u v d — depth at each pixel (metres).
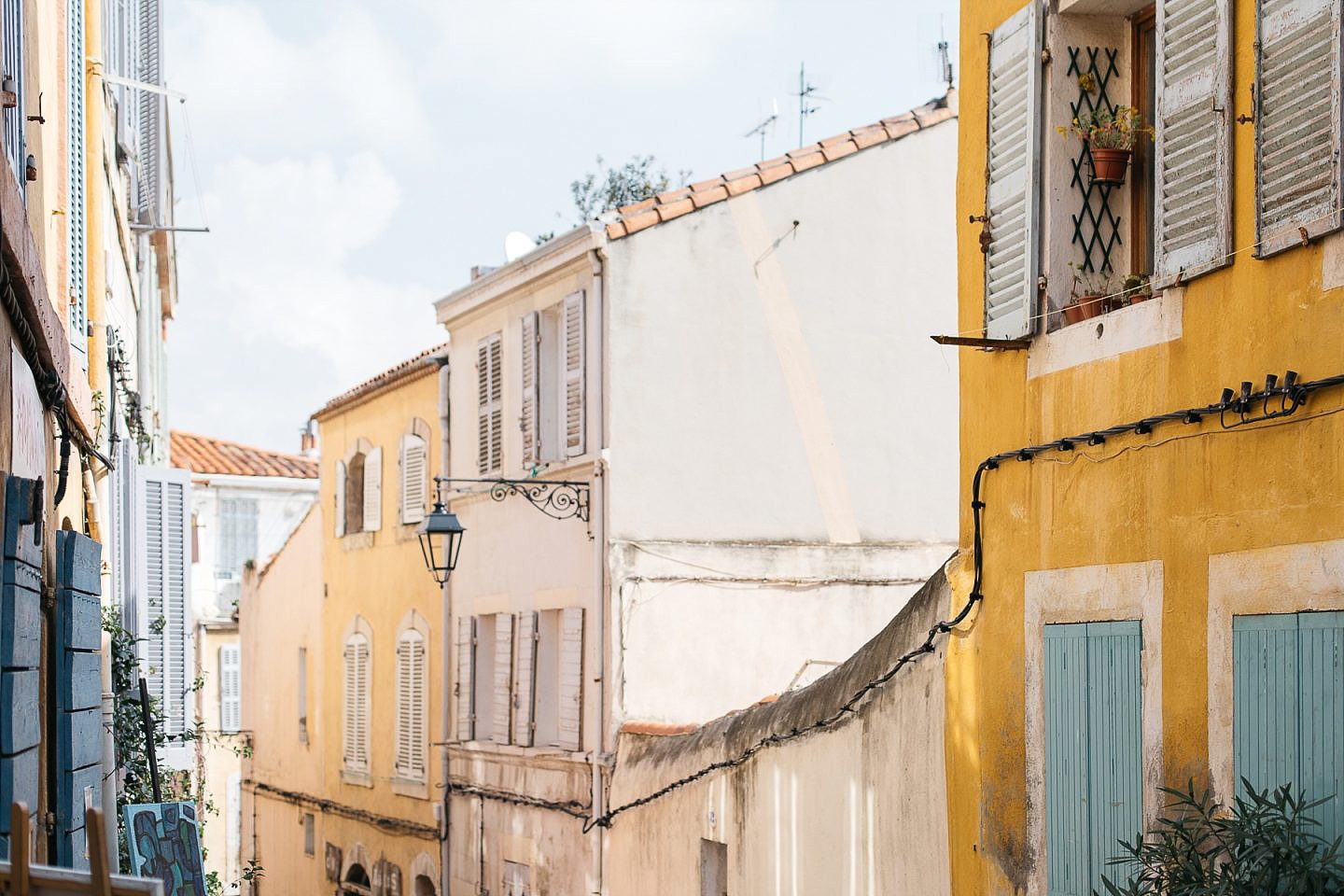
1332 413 6.65
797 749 12.09
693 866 14.19
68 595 8.02
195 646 33.94
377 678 23.98
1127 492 8.11
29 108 8.17
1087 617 8.43
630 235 16.91
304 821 27.20
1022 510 9.14
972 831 9.53
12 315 7.07
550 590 18.11
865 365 17.62
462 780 20.64
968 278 9.77
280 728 29.00
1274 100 7.02
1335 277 6.68
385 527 23.72
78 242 10.96
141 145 19.09
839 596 17.28
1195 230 7.60
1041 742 8.85
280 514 37.09
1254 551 7.10
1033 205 8.92
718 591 16.86
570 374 17.56
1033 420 9.02
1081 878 8.38
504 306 19.58
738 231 17.30
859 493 17.50
